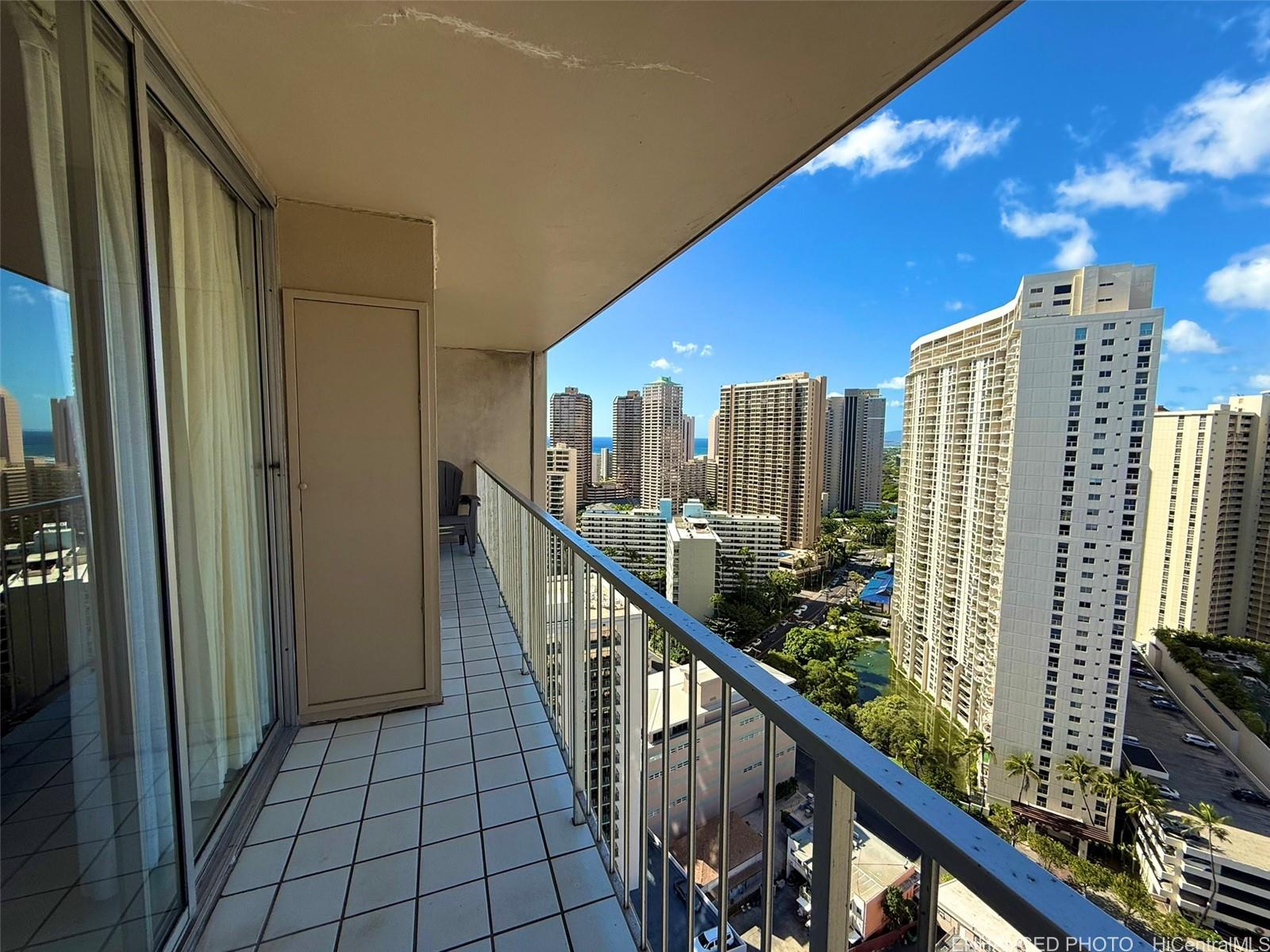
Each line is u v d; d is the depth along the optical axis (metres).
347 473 2.21
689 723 0.95
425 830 1.63
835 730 0.62
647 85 1.44
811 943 0.63
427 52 1.30
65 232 0.95
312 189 2.02
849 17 1.20
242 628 1.83
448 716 2.29
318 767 1.93
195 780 1.46
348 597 2.24
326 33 1.23
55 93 0.93
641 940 1.22
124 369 1.11
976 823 0.46
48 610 0.91
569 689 1.83
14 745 0.84
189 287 1.48
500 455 6.04
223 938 1.26
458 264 3.04
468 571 4.74
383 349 2.24
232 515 1.75
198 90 1.40
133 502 1.13
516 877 1.46
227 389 1.74
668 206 2.22
